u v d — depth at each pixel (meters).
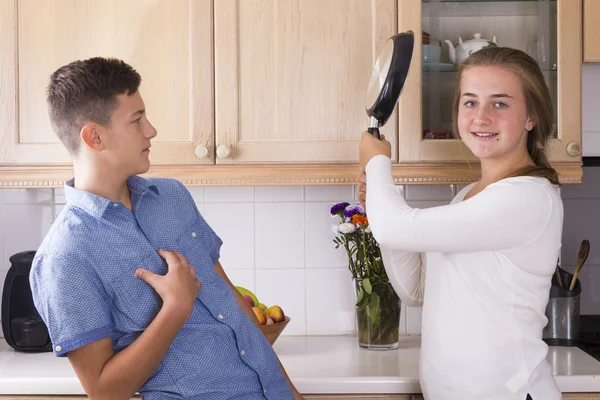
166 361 1.46
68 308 1.35
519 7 2.10
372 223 1.65
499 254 1.59
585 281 2.45
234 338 1.54
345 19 2.07
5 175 2.09
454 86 2.10
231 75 2.07
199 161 2.08
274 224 2.46
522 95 1.67
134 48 2.08
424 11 2.09
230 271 2.46
